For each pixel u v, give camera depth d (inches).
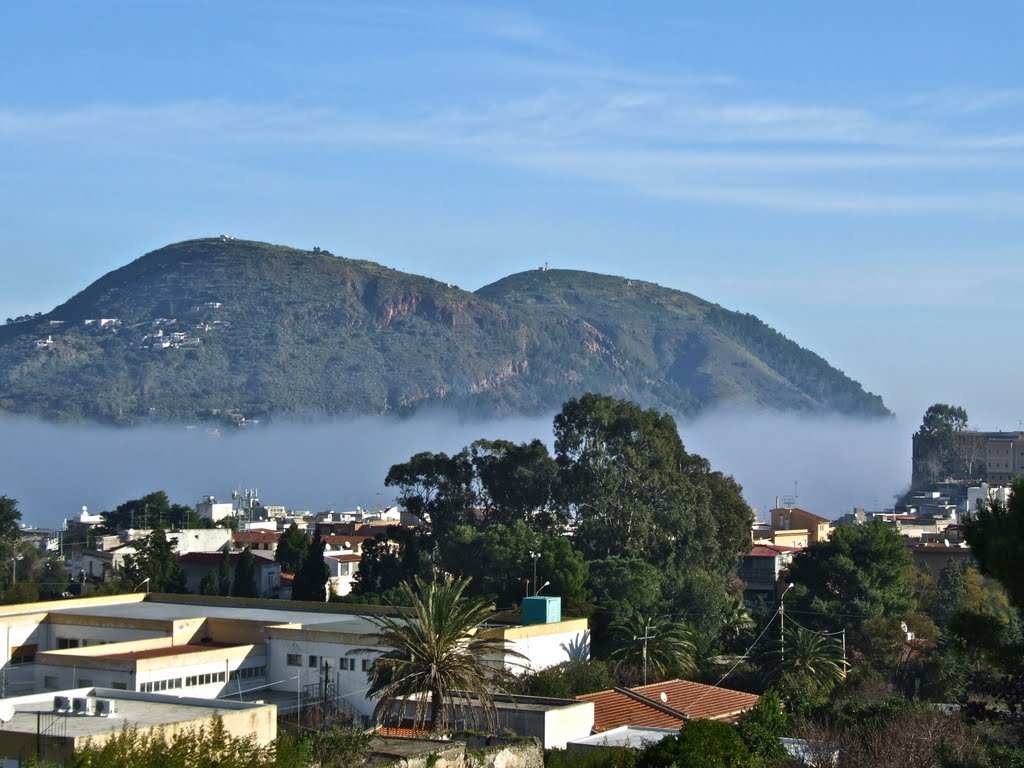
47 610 3919.8
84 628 3602.4
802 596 4448.8
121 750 1476.4
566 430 5418.3
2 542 6092.5
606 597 4242.1
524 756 2016.5
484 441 5546.3
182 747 1512.1
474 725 2481.5
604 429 5344.5
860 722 2508.6
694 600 4392.2
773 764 2066.9
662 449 5349.4
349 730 1999.3
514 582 4480.8
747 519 5634.8
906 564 4623.5
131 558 5684.1
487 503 5502.0
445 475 5492.1
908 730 2065.7
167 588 5497.1
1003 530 1518.2
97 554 6668.3
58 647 3629.4
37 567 6240.2
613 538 5049.2
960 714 2338.8
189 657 3235.7
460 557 4712.1
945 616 4899.1
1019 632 1739.7
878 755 1972.2
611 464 5236.2
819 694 3553.2
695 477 5590.6
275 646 3405.5
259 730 1966.0
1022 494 1539.1
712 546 5187.0
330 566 6466.5
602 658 3858.3
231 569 6058.1
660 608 4325.8
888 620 4212.6
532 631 3494.1
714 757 2033.7
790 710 2918.3
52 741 1752.0
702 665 3976.4
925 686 3759.8
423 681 2466.8
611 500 5128.0
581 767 2106.3
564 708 2466.8
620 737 2456.9
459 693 2472.9
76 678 3213.6
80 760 1480.1
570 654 3629.4
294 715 3085.6
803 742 2262.6
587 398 5423.2
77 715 1991.9
